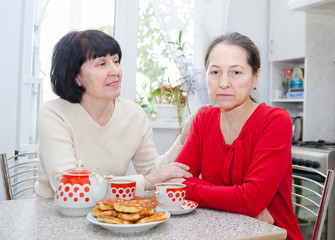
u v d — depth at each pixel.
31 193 2.22
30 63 2.37
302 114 2.85
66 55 1.18
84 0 2.60
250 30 2.99
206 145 1.19
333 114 2.81
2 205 0.98
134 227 0.75
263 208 1.00
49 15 2.49
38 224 0.82
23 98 2.29
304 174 2.29
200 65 2.74
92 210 0.83
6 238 0.72
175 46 2.71
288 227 1.07
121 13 2.69
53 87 1.25
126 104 1.39
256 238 0.76
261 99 3.04
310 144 2.51
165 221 0.83
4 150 2.25
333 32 2.79
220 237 0.75
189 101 2.76
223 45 1.09
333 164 2.21
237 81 1.08
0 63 2.23
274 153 1.02
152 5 2.68
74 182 0.88
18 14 2.26
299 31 2.71
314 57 2.71
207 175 1.19
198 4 2.73
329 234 2.17
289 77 2.90
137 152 1.44
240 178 1.11
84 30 1.20
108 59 1.17
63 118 1.22
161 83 2.84
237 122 1.14
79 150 1.27
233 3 2.92
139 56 2.78
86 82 1.18
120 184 0.96
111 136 1.31
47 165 1.14
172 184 0.99
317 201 2.17
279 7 2.88
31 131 2.34
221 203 0.98
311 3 2.42
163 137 2.77
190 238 0.74
